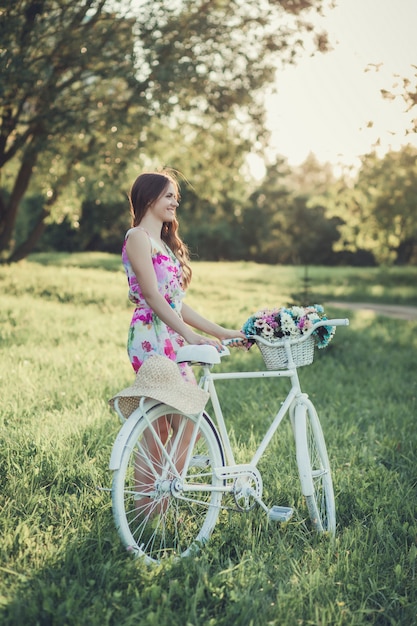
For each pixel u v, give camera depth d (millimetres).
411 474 5172
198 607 3168
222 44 15344
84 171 20797
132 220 4012
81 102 15859
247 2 14602
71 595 3031
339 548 3740
